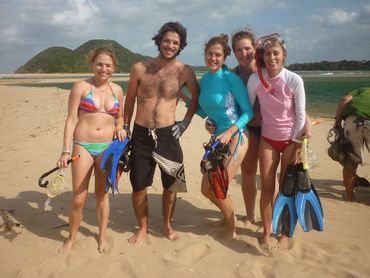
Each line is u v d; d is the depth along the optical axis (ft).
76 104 13.19
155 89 13.84
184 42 13.93
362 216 17.01
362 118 17.97
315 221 13.41
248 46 14.44
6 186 19.79
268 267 12.57
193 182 21.47
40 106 54.19
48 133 33.73
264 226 14.11
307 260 13.04
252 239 14.53
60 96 70.49
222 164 13.37
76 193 13.29
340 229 15.49
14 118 42.47
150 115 13.85
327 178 22.75
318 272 12.18
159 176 22.12
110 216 16.56
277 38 12.85
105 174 13.47
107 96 13.50
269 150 13.75
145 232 14.70
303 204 13.50
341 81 165.07
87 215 16.47
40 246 13.82
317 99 83.82
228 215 14.29
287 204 13.73
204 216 16.89
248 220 15.97
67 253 13.35
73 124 13.21
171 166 13.93
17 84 168.14
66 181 20.70
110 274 12.16
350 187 18.94
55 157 25.55
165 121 13.91
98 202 13.94
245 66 14.82
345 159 18.61
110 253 13.43
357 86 127.65
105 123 13.44
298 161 13.62
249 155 15.02
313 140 34.32
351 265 12.57
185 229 15.51
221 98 13.61
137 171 13.98
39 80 210.18
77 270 12.31
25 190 19.31
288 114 13.34
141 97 14.06
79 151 13.21
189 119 14.52
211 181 13.42
